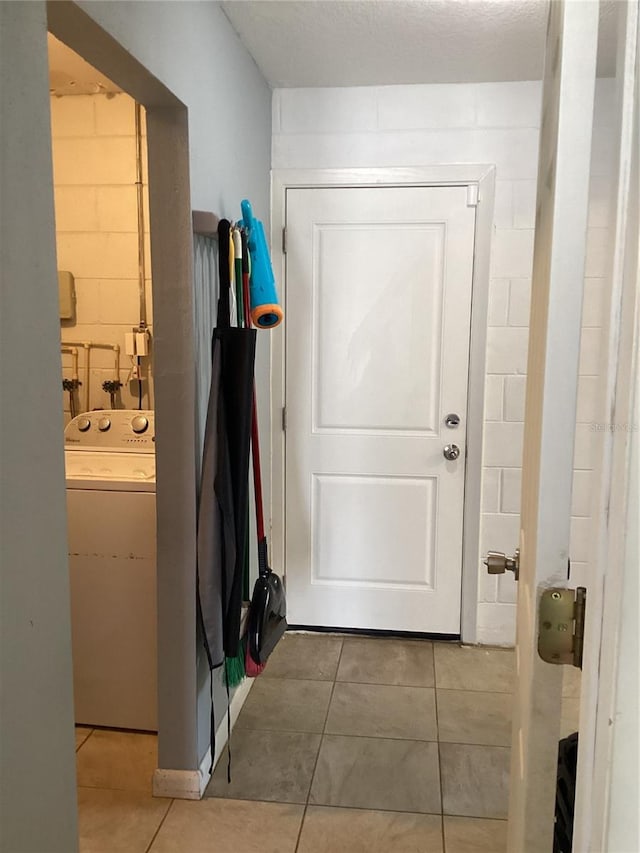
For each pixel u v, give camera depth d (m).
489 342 2.81
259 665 2.10
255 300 2.09
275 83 2.75
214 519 1.87
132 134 2.69
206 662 2.06
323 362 2.93
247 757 2.18
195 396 1.87
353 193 2.83
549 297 0.74
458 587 2.97
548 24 1.00
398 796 2.00
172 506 1.90
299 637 3.04
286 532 3.04
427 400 2.88
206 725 2.08
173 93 1.68
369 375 2.91
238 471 1.90
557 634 0.76
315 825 1.87
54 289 1.07
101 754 2.18
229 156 2.21
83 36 1.33
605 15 1.79
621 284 0.62
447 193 2.77
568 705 2.30
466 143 2.74
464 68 2.57
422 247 2.81
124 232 2.74
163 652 1.95
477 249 2.77
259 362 2.76
